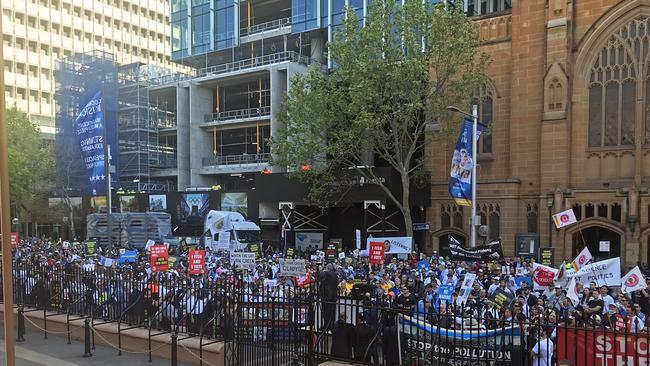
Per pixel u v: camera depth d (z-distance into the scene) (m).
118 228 40.72
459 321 10.95
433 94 27.06
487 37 31.22
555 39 28.36
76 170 50.62
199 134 55.72
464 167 23.72
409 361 9.95
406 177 27.58
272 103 48.56
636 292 16.33
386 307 10.04
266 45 53.97
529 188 29.34
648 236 25.91
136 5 95.25
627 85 27.53
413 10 26.25
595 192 27.02
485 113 31.34
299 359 10.49
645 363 7.75
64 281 14.72
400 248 23.50
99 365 11.41
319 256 25.47
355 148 28.86
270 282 15.45
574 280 14.23
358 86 25.05
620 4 27.09
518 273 18.86
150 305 12.74
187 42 57.78
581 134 28.39
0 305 15.66
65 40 83.69
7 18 75.62
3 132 7.21
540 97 29.12
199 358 10.81
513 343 9.15
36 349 12.75
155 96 61.88
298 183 34.69
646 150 26.95
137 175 57.16
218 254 28.28
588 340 8.20
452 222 31.97
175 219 44.72
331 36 47.41
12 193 45.34
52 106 81.69
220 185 56.38
